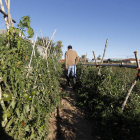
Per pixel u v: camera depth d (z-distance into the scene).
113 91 3.93
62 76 12.14
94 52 5.51
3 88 1.89
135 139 2.49
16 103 2.01
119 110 3.05
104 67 5.90
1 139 1.71
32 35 2.47
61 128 3.59
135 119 2.68
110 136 2.89
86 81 6.18
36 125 2.46
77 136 3.28
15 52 2.25
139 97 3.54
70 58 7.07
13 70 1.94
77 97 5.89
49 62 6.39
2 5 2.11
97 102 4.10
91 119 4.10
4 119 1.76
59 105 4.82
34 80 3.66
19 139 1.97
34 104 2.79
